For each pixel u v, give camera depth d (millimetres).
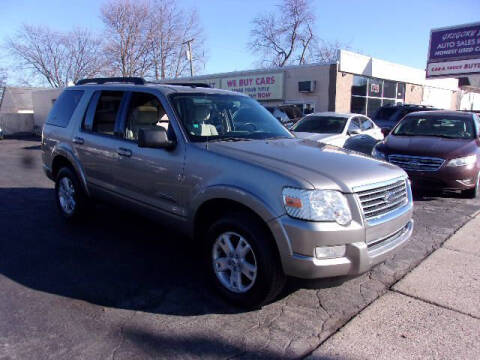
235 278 3531
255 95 22172
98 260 4547
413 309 3584
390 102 24422
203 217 3871
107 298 3676
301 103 20500
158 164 4098
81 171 5281
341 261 3109
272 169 3293
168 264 4473
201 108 4379
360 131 10898
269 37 46406
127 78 5211
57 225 5793
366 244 3201
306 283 3365
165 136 3887
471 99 37750
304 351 2957
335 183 3174
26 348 2910
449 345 3059
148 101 4527
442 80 30562
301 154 3715
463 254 4891
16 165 12734
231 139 4113
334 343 3064
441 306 3645
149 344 2996
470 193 7547
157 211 4219
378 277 4230
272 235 3221
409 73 25266
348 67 19594
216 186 3492
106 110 5027
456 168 7117
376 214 3361
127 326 3225
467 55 24016
